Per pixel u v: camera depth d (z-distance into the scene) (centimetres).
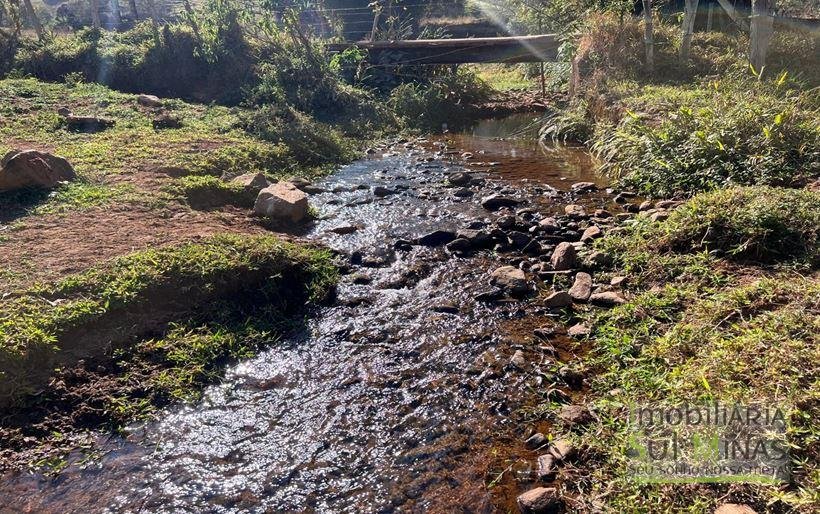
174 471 366
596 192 841
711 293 495
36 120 1017
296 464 370
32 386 417
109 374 440
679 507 299
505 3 2734
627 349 447
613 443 355
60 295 488
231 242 589
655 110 996
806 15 1758
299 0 2045
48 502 344
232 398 431
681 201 736
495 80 2080
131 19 2677
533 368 448
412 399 423
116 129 1027
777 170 709
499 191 855
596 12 1443
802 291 439
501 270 589
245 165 913
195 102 1382
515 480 349
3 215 639
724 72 1176
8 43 1544
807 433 312
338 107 1383
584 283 555
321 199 833
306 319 530
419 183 912
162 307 503
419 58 1633
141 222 640
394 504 338
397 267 620
